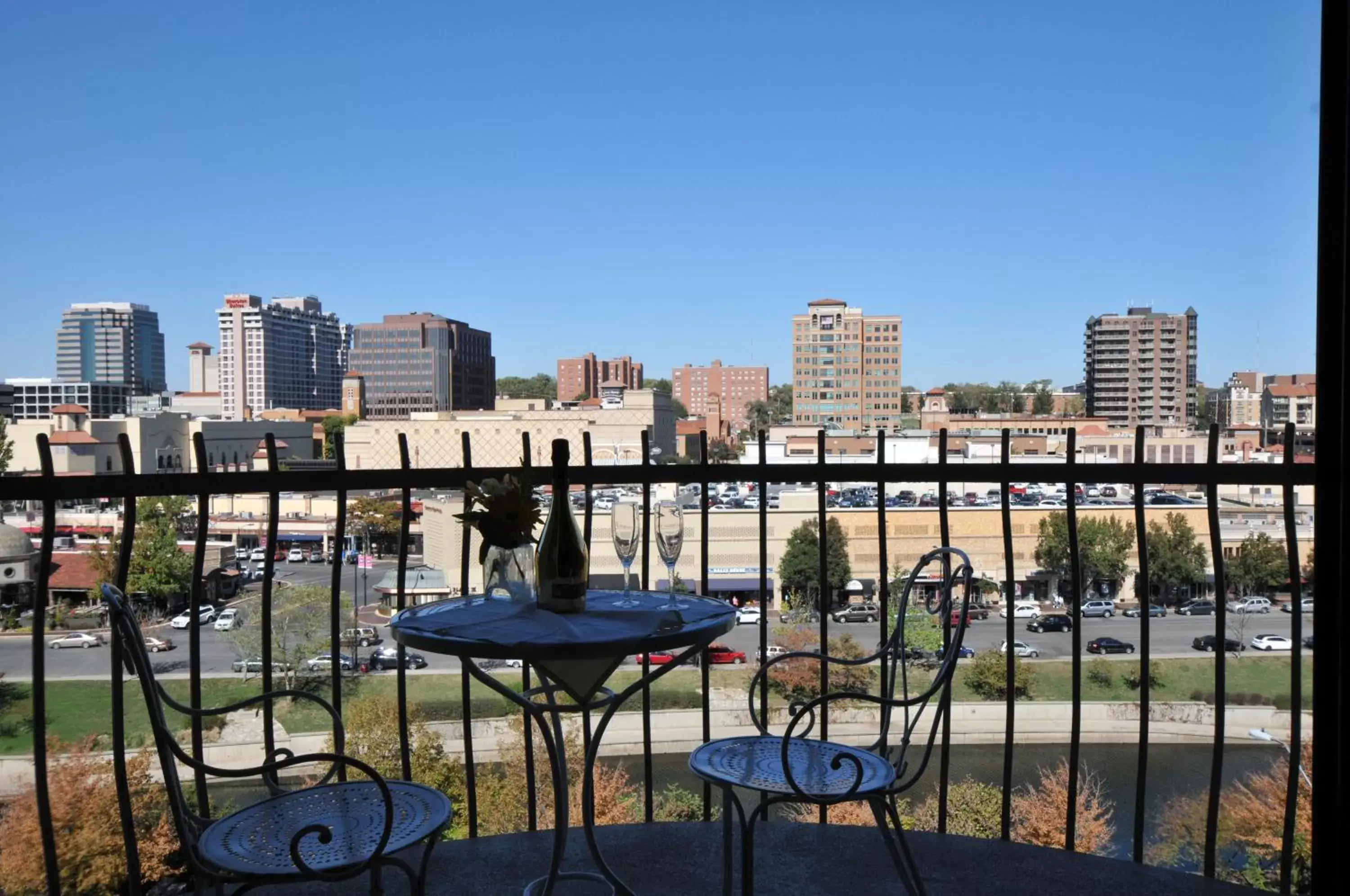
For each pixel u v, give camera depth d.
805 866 2.94
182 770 19.03
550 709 2.50
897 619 2.87
